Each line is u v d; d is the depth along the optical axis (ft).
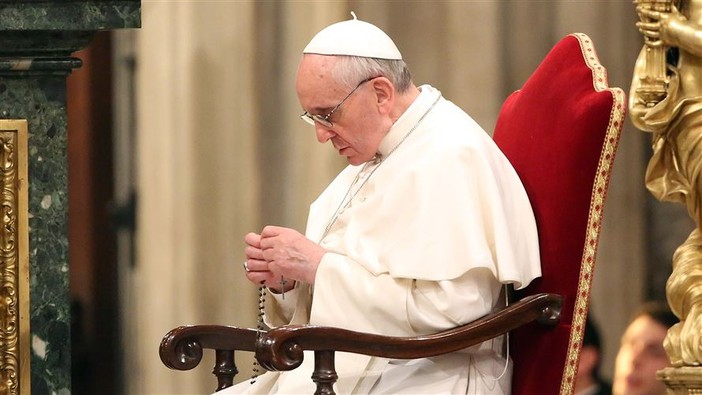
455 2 98.27
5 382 57.57
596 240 52.85
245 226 97.35
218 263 97.50
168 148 97.66
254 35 97.04
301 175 97.25
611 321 99.76
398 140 55.31
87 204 97.96
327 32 54.90
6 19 55.26
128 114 98.02
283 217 97.50
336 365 53.78
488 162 53.67
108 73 97.96
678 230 100.01
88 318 97.45
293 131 97.19
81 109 97.71
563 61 55.93
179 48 97.35
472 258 51.72
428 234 52.49
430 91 56.44
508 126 58.03
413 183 53.67
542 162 54.44
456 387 52.80
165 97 97.55
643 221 100.12
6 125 56.95
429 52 98.43
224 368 55.47
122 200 98.17
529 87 57.26
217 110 97.35
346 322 52.13
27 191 57.47
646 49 55.98
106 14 56.54
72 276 97.66
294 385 53.72
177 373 97.04
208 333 54.54
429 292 51.96
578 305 52.75
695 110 55.47
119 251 98.07
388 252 52.65
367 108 54.80
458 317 51.70
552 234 53.26
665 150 56.85
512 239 52.80
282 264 53.36
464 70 98.58
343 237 54.44
